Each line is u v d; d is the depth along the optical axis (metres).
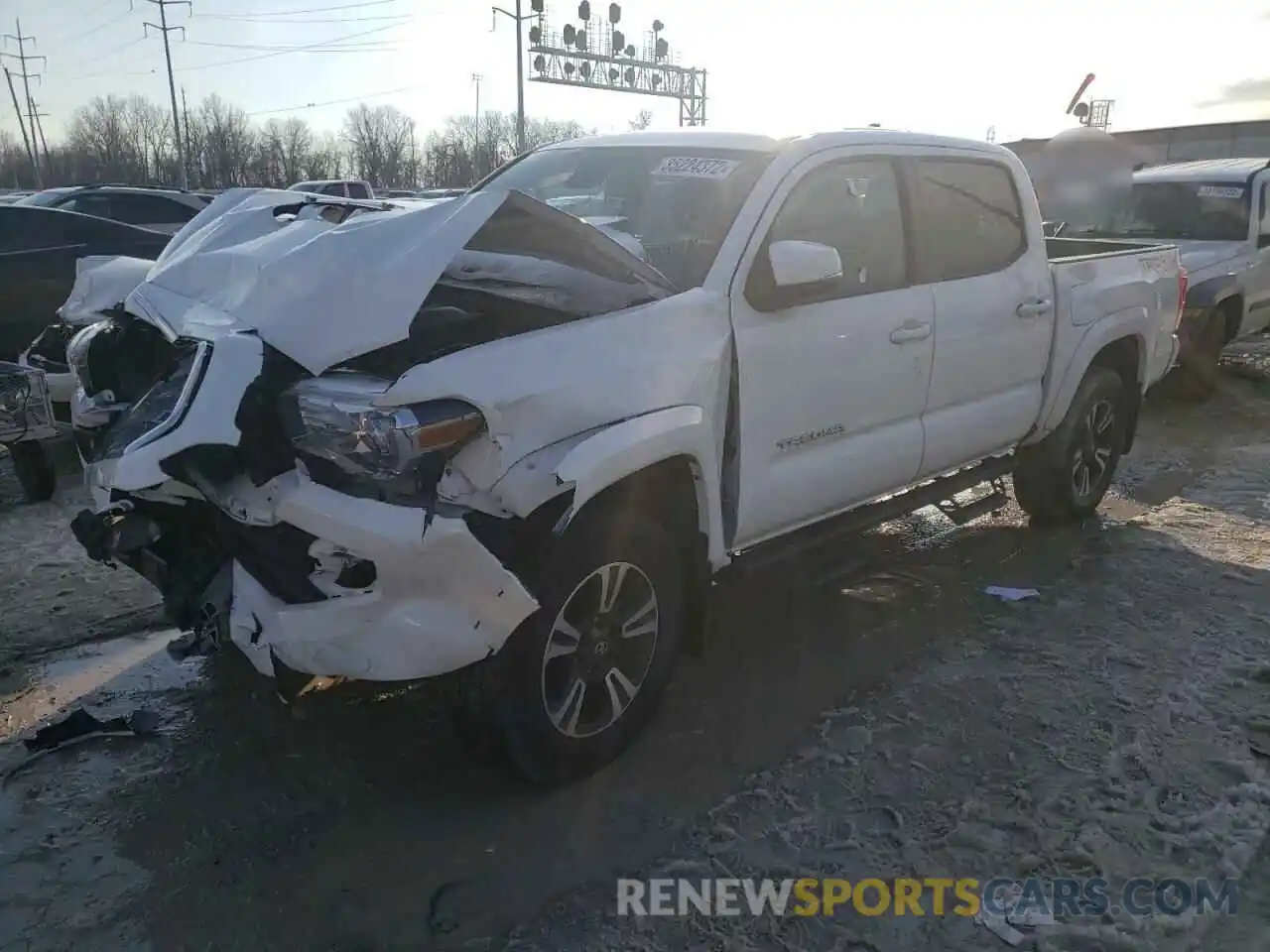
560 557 2.95
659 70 43.62
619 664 3.30
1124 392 5.86
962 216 4.58
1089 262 5.38
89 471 3.24
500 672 2.95
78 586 4.73
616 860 2.92
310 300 2.87
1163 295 5.97
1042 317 4.98
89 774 3.30
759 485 3.61
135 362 3.74
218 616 2.86
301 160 69.38
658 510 3.34
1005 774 3.32
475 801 3.18
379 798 3.19
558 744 3.13
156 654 4.11
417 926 2.66
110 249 8.67
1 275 7.84
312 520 2.69
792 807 3.15
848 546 5.33
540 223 3.23
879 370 4.03
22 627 4.31
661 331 3.21
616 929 2.64
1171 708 3.73
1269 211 9.67
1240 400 9.27
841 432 3.96
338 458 2.70
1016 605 4.67
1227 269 9.03
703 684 3.92
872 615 4.57
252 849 2.95
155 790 3.22
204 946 2.58
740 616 4.55
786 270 3.39
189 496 2.99
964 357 4.50
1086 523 5.85
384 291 2.86
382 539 2.62
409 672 2.72
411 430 2.62
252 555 2.84
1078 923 2.67
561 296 3.18
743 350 3.46
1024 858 2.92
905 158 4.30
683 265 3.56
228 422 2.72
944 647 4.25
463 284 3.22
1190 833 3.02
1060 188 10.59
